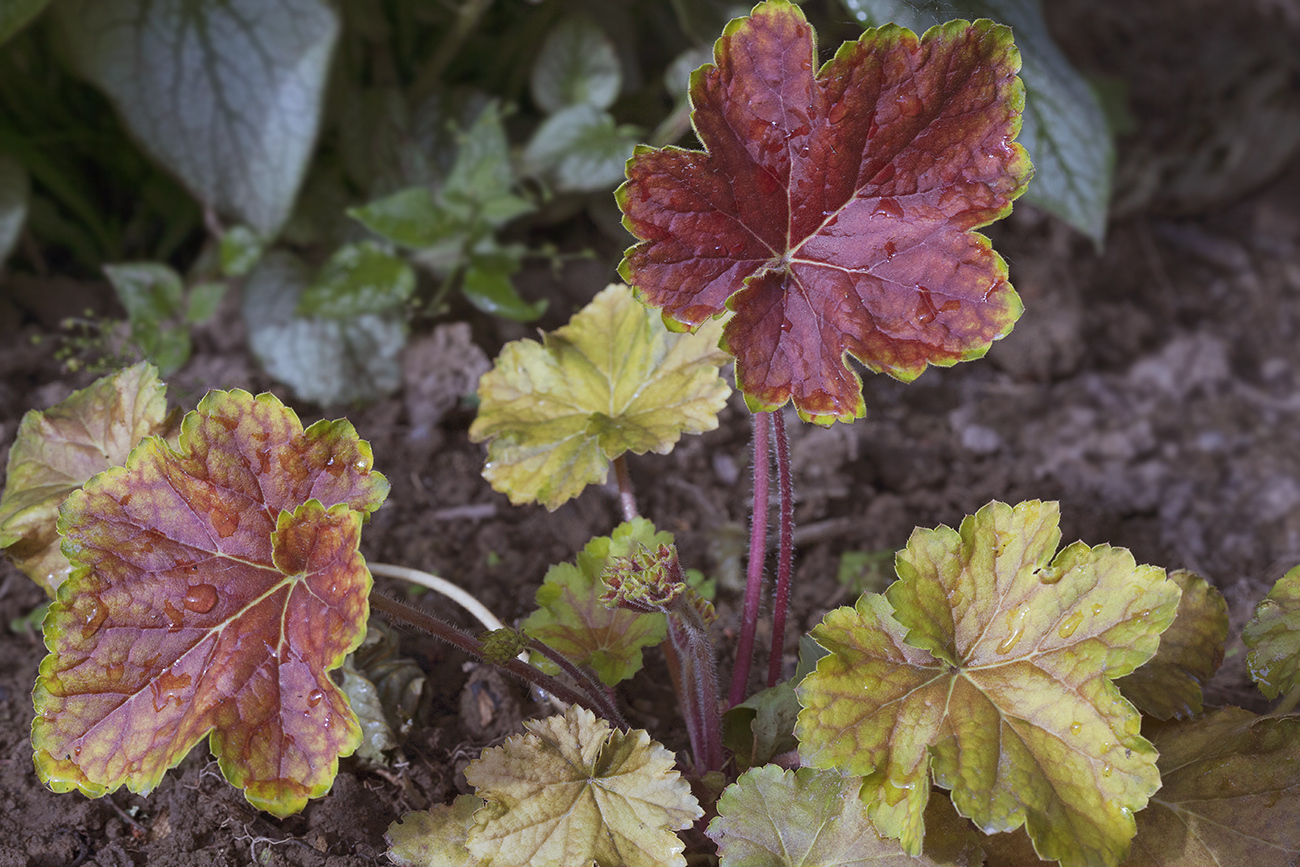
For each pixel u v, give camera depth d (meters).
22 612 0.57
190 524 0.44
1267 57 0.95
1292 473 0.72
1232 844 0.46
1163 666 0.48
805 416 0.44
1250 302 0.88
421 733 0.53
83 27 0.64
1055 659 0.44
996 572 0.45
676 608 0.45
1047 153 0.64
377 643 0.53
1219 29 0.98
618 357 0.53
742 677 0.52
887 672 0.45
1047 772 0.43
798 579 0.62
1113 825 0.43
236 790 0.50
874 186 0.45
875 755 0.44
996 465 0.70
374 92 0.73
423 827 0.48
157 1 0.64
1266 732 0.47
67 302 0.71
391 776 0.51
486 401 0.53
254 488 0.45
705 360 0.52
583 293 0.73
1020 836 0.46
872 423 0.71
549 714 0.53
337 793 0.50
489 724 0.53
